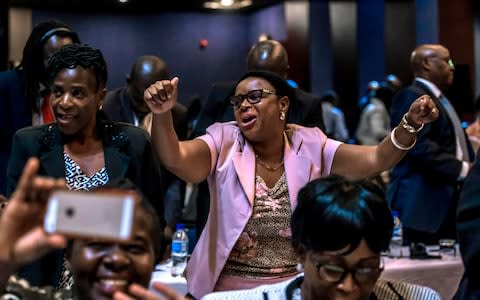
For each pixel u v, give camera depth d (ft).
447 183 12.75
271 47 11.12
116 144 7.41
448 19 28.53
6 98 9.56
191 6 36.17
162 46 36.24
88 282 4.09
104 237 3.07
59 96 7.12
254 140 7.64
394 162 7.55
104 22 35.50
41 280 6.64
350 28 34.19
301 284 5.67
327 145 7.86
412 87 13.26
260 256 7.50
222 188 7.58
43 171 7.14
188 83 36.65
